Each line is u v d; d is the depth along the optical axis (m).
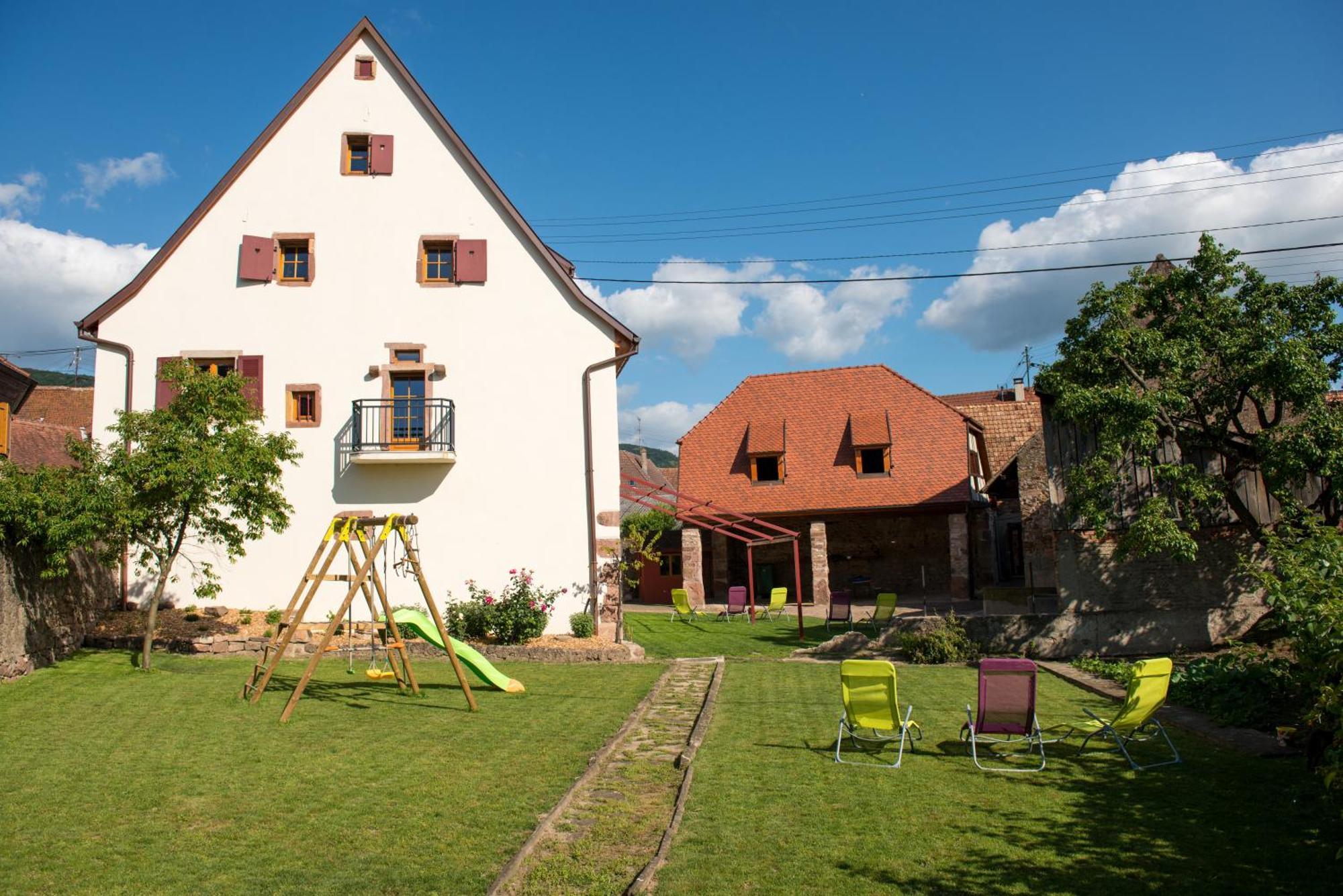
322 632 16.73
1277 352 13.17
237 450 13.72
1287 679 10.30
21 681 12.61
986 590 21.48
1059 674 14.23
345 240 18.77
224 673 13.70
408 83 19.12
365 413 18.20
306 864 6.02
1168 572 15.92
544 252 18.91
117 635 15.98
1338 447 12.99
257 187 18.81
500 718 10.85
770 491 31.27
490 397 18.58
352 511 18.14
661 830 6.91
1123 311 14.70
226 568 17.84
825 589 28.94
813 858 6.19
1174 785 7.84
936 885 5.72
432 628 13.09
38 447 21.95
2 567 12.74
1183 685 11.85
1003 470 22.34
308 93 19.06
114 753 8.88
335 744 9.34
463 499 18.33
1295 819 6.79
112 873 5.84
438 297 18.73
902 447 30.67
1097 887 5.66
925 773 8.44
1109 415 14.41
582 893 5.69
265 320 18.48
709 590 33.12
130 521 12.91
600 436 18.53
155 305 18.45
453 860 6.11
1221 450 14.74
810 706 11.86
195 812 7.06
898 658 16.69
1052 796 7.62
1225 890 5.56
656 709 11.88
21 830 6.64
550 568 18.25
